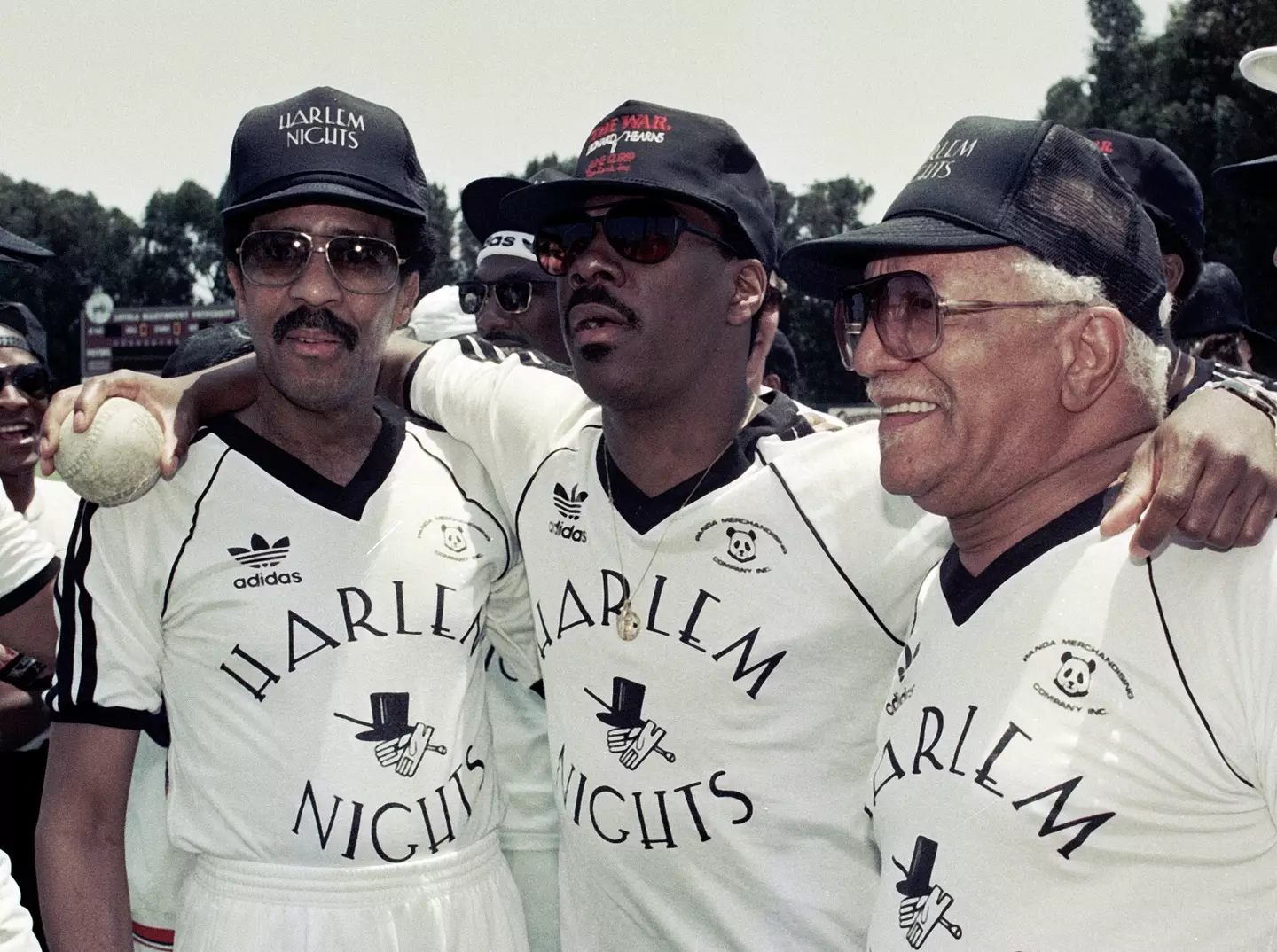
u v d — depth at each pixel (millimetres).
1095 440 1753
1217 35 29891
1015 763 1654
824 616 2273
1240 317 4715
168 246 77500
